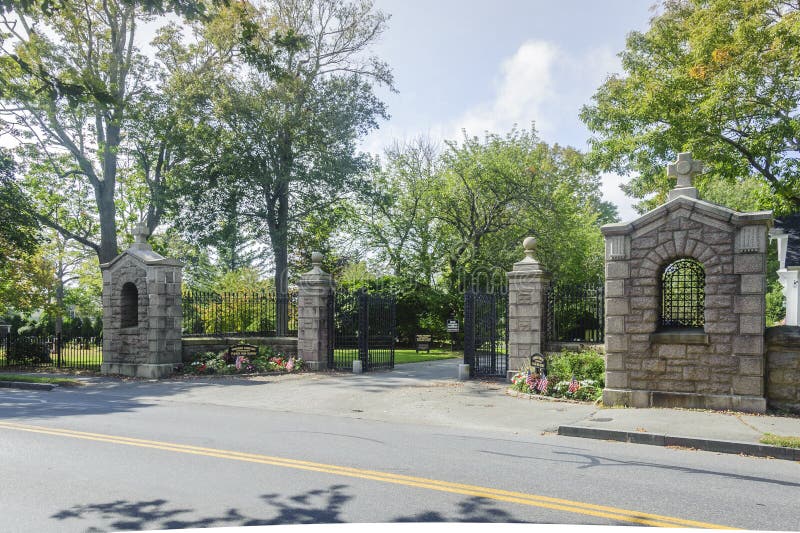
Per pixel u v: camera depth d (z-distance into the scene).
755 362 9.93
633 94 20.47
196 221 25.20
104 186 25.20
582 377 12.47
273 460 6.79
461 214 30.64
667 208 10.67
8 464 6.61
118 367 17.73
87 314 47.72
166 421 9.62
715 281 10.31
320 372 17.86
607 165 21.94
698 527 4.62
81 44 22.69
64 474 6.18
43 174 27.97
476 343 17.11
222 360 17.84
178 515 4.88
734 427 8.70
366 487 5.70
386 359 21.75
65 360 21.45
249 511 4.97
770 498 5.49
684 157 11.02
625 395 10.93
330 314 18.64
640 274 10.95
